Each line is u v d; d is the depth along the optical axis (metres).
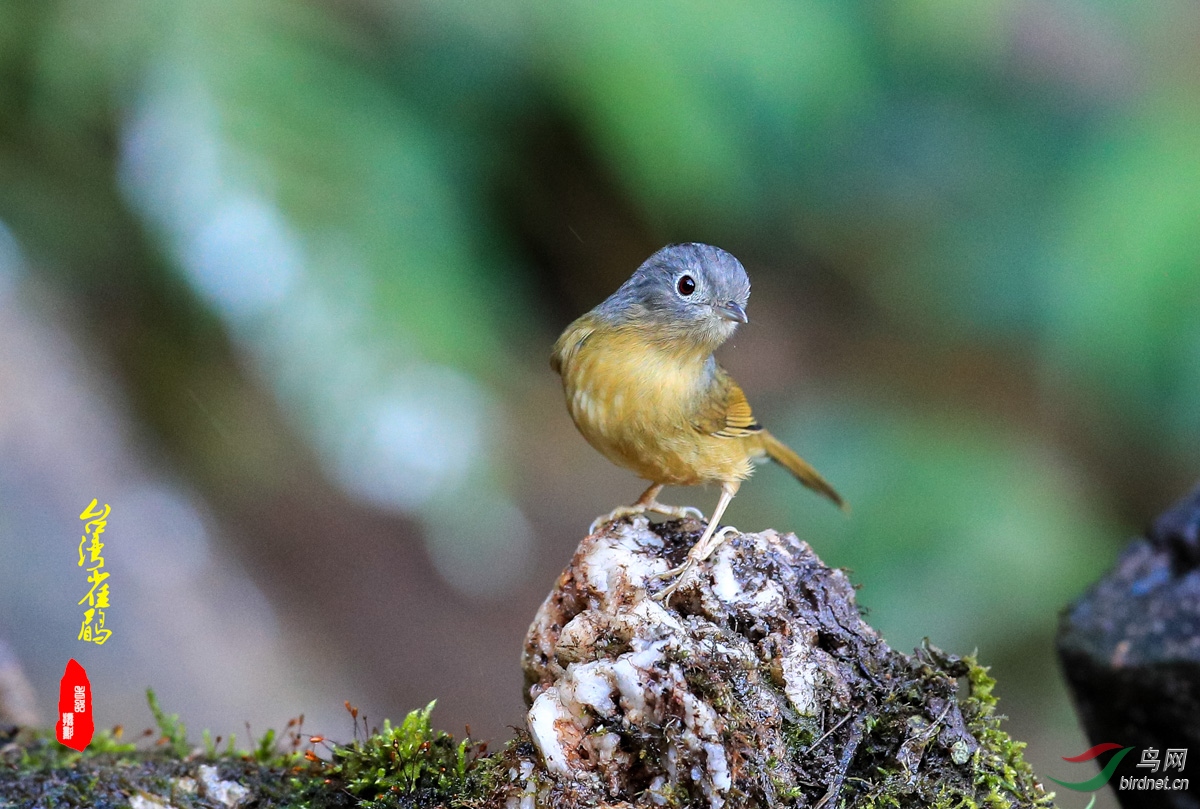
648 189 13.30
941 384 14.78
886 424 13.93
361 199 11.48
